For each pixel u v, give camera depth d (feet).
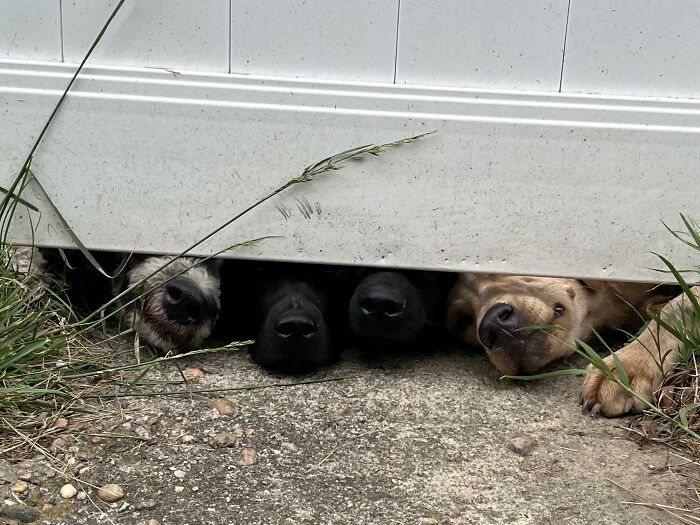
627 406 2.85
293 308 3.15
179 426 2.69
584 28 2.97
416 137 3.02
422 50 2.99
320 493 2.43
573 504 2.43
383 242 3.13
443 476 2.53
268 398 2.91
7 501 2.29
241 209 3.11
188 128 3.03
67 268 3.41
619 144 3.02
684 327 2.93
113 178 3.09
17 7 2.99
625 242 3.11
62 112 3.03
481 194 3.08
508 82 3.02
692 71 3.00
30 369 2.82
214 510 2.34
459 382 3.09
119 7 2.87
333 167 3.03
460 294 3.38
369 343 3.38
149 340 3.18
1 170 3.09
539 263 3.14
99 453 2.53
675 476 2.56
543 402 2.96
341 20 2.97
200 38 3.00
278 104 3.01
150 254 3.26
